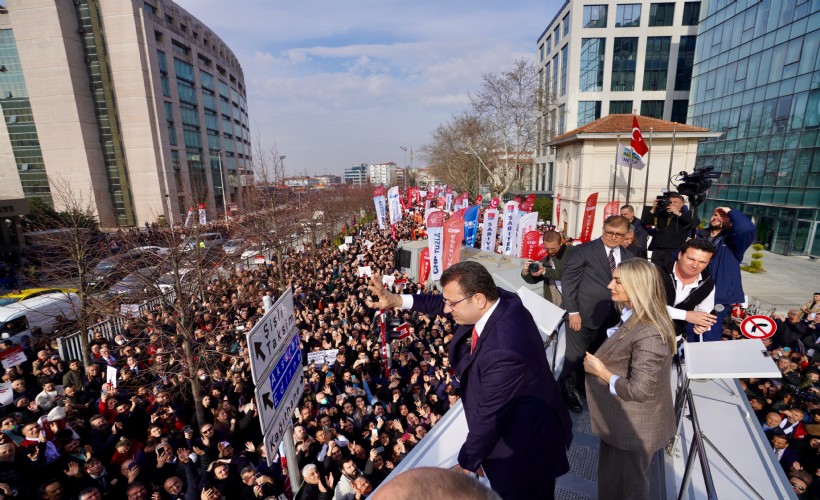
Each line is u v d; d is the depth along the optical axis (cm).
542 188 5631
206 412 796
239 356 956
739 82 3056
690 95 3728
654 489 261
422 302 227
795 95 2555
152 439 629
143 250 1101
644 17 4141
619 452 219
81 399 766
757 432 309
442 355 1039
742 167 3066
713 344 290
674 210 503
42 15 4031
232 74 6750
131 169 4575
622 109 4384
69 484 525
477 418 160
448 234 1259
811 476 562
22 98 4247
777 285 2086
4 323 1174
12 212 2705
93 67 4325
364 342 1067
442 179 6656
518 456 153
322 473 600
